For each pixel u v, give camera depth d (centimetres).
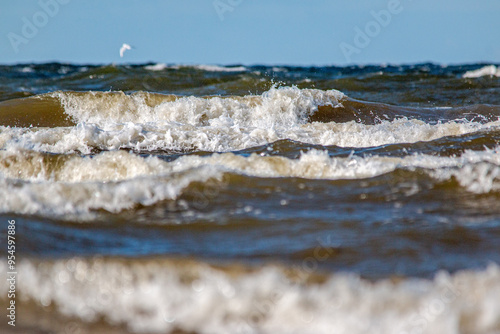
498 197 2014
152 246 1622
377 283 1374
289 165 2295
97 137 3180
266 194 2059
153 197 2003
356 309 1263
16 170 2444
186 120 4062
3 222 1731
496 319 1240
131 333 1233
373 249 1592
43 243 1606
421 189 2092
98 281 1388
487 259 1534
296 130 3269
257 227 1769
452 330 1212
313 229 1742
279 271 1428
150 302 1309
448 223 1792
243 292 1313
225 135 3231
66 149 3103
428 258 1538
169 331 1234
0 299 1340
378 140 3030
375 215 1866
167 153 3011
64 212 1867
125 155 2398
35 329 1245
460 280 1364
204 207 1938
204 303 1283
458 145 2791
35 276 1409
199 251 1580
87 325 1259
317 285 1359
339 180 2198
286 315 1255
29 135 3228
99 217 1847
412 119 3775
